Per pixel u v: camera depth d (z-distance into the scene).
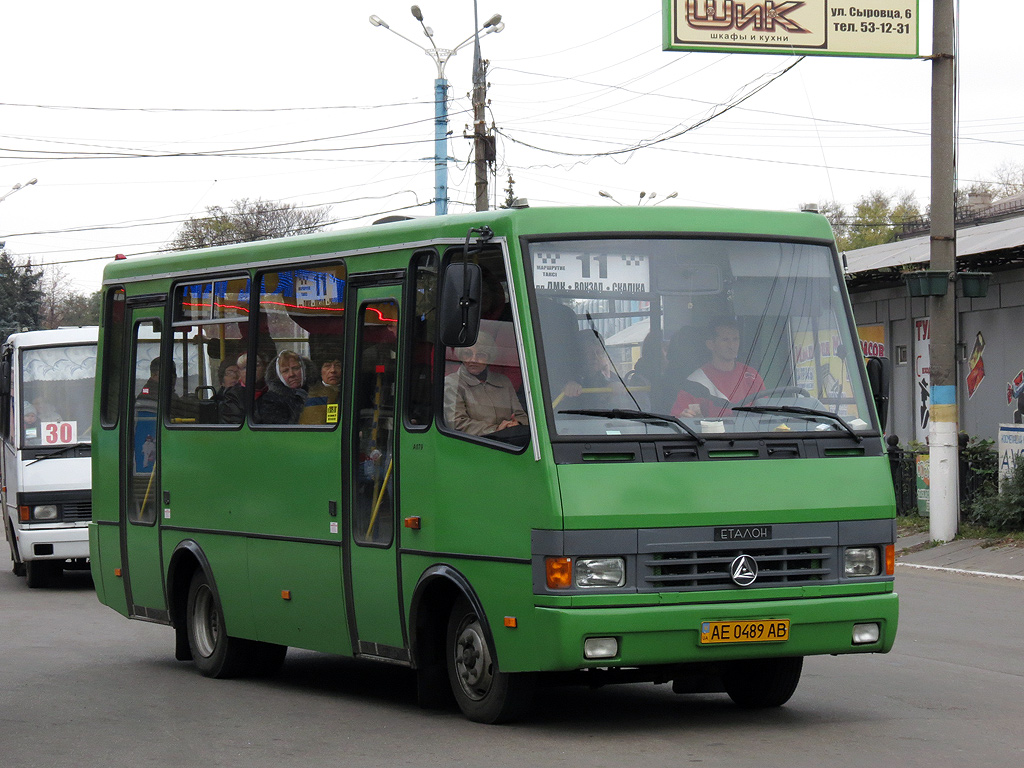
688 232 8.43
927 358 26.31
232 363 10.89
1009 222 24.94
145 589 12.05
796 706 9.14
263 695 10.13
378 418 9.17
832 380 8.50
